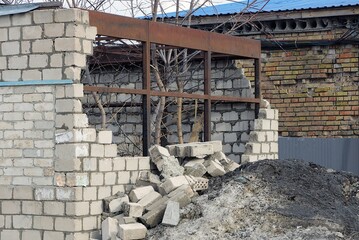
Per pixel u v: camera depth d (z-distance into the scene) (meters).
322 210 10.59
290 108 18.05
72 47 10.83
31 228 11.01
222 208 10.55
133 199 11.09
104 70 16.39
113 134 16.17
